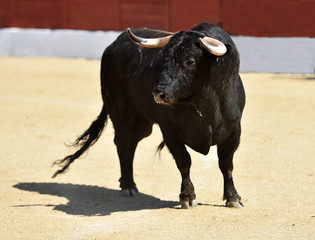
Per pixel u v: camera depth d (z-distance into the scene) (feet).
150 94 52.75
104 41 167.63
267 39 138.82
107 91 59.67
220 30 46.29
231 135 49.73
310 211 48.73
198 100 45.60
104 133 86.63
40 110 104.88
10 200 57.16
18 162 72.18
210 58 44.19
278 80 125.70
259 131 81.61
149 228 46.01
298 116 90.27
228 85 46.14
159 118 51.39
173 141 49.98
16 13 180.86
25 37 178.09
